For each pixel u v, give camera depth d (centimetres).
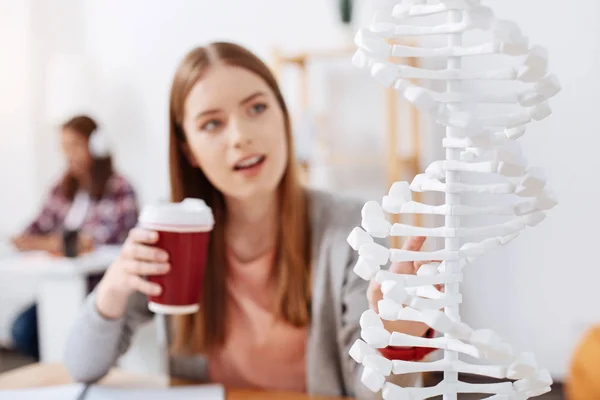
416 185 41
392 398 39
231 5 316
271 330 101
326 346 98
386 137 290
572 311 254
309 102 301
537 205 40
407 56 38
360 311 93
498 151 37
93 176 294
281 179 98
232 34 317
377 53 38
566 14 248
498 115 39
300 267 99
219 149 88
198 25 322
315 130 276
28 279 346
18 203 352
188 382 94
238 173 88
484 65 199
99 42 338
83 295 206
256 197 96
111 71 336
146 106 331
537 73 37
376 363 40
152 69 329
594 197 249
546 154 255
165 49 327
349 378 95
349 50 269
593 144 248
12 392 84
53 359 204
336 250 98
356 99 294
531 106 39
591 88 247
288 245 98
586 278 252
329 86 298
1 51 351
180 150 96
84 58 339
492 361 38
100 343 91
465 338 35
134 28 332
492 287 264
